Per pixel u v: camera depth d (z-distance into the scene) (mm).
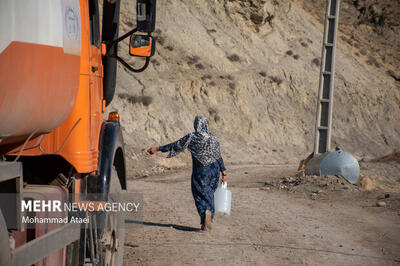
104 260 16328
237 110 155625
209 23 180750
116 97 134875
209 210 27859
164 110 139750
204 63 164875
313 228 29141
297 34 197625
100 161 16031
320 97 65312
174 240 25453
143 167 97438
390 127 179875
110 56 18125
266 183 60156
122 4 164875
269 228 28969
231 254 22609
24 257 10297
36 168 14688
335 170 54906
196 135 26859
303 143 159375
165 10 174500
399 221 31891
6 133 10797
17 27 10273
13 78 10117
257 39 186000
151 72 151500
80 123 14352
